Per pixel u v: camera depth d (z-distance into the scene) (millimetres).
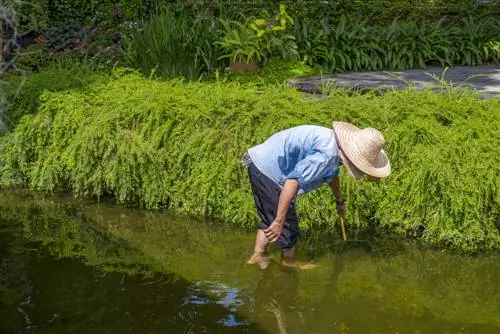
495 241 4770
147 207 5746
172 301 3990
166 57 8789
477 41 10219
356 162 3889
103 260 4633
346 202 5113
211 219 5461
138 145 5680
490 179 4707
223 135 5500
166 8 10453
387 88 6938
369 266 4535
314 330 3662
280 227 4062
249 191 5301
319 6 11148
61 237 5102
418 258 4668
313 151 3934
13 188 6410
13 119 6746
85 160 5895
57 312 3861
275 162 4141
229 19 10172
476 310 3916
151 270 4465
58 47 11047
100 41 10812
